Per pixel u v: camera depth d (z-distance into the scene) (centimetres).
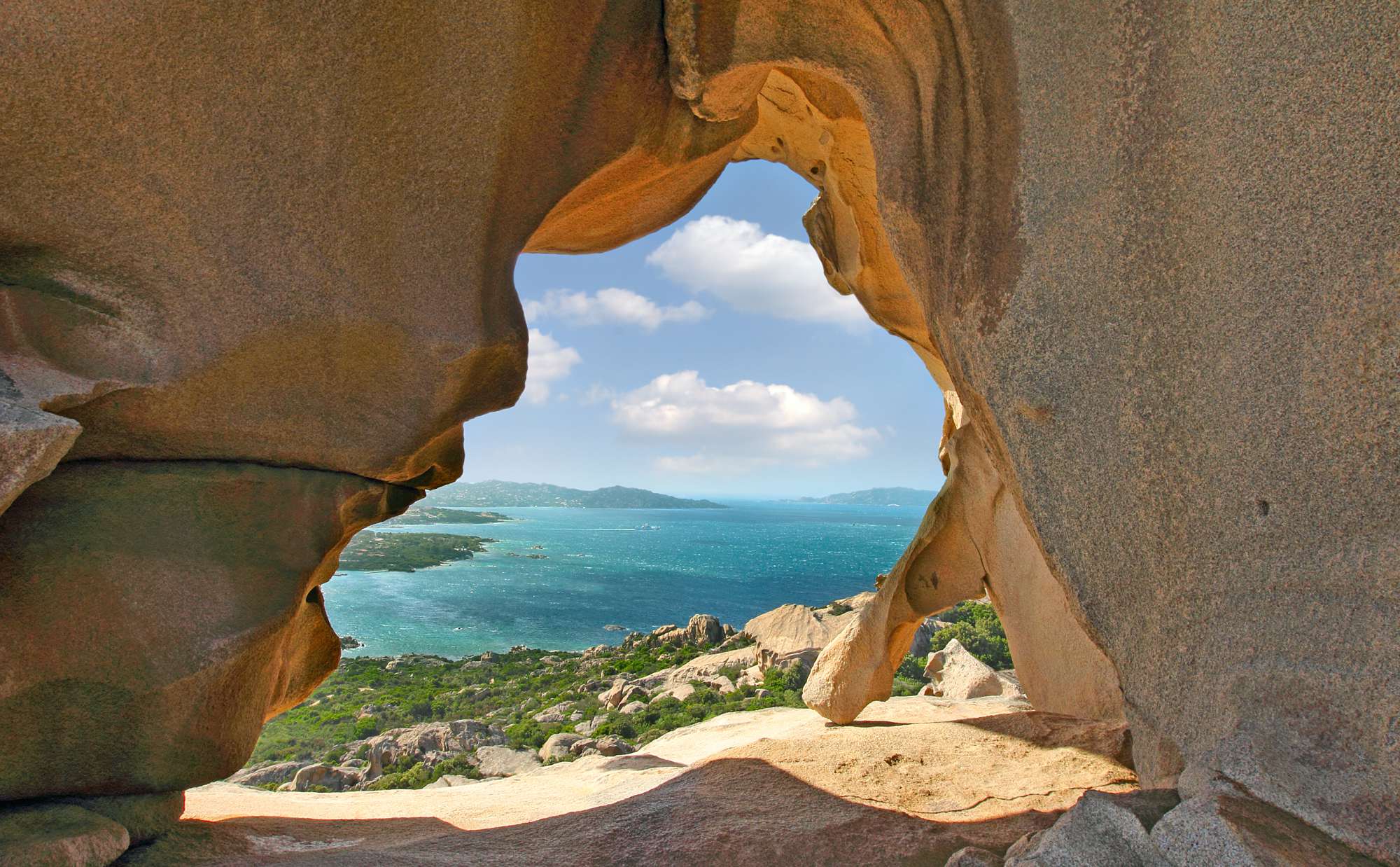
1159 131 261
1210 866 203
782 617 2747
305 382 338
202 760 305
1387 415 213
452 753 1409
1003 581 549
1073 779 357
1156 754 285
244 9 297
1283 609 229
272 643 324
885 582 550
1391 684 205
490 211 362
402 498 390
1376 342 215
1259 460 237
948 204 323
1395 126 213
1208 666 245
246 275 320
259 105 310
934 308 335
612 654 3097
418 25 324
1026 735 425
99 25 281
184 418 319
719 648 2706
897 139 343
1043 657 525
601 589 8581
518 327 382
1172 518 257
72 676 287
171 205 306
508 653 3469
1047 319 287
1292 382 231
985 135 308
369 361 345
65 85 283
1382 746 204
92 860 265
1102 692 461
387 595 7719
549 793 465
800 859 287
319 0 306
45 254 300
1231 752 229
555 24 354
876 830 307
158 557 306
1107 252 273
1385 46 215
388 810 418
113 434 312
